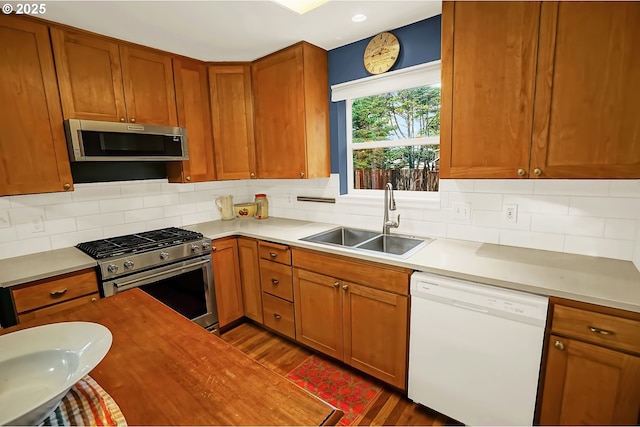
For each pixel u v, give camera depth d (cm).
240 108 266
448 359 159
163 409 73
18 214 201
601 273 142
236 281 268
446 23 160
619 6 121
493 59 150
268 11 180
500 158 154
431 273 161
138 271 205
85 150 193
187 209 287
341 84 241
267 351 238
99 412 73
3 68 170
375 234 236
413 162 238
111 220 241
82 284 184
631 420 119
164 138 229
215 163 268
